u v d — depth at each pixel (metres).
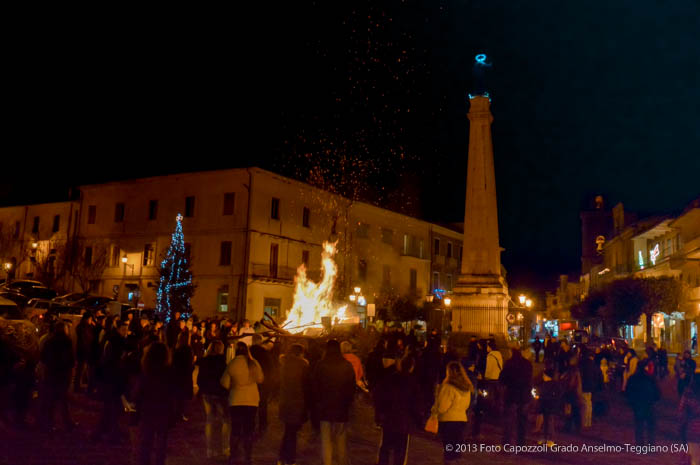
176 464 7.91
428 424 8.03
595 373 13.11
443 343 29.38
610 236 57.91
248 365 7.82
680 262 24.42
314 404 7.34
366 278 45.66
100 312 13.55
